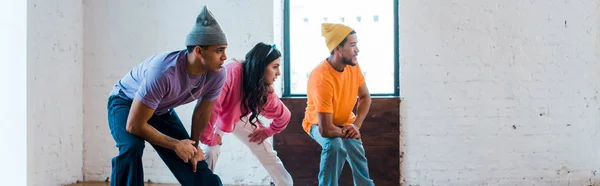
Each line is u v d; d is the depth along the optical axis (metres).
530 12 5.26
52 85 5.32
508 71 5.29
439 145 5.35
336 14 5.61
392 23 5.57
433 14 5.32
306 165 5.41
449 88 5.32
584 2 5.23
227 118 3.92
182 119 5.59
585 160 5.29
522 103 5.29
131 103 3.33
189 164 3.38
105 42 5.68
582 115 5.27
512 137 5.30
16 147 4.94
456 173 5.35
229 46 5.51
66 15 5.50
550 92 5.27
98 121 5.72
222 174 5.57
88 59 5.72
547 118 5.29
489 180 5.32
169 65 3.11
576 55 5.25
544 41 5.26
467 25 5.30
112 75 5.68
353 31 4.00
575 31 5.24
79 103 5.70
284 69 5.64
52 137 5.33
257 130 4.16
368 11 5.59
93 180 5.74
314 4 5.63
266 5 5.47
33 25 5.05
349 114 4.20
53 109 5.34
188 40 3.08
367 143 5.41
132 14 5.64
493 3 5.28
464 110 5.32
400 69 5.36
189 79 3.19
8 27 4.91
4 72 4.91
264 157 4.24
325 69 4.01
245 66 3.81
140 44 5.63
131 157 3.19
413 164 5.38
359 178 4.15
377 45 5.58
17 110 4.94
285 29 5.64
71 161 5.60
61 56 5.44
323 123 3.97
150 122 3.40
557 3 5.25
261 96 3.82
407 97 5.36
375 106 5.39
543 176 5.30
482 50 5.29
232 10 5.51
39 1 5.14
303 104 5.41
